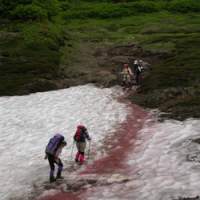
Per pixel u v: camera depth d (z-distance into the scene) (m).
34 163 30.47
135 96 47.31
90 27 95.19
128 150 31.22
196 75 48.12
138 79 52.50
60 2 118.38
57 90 52.84
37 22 81.31
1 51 66.50
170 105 40.84
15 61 62.50
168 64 57.19
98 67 62.03
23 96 50.84
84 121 39.38
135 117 39.69
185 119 36.34
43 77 56.72
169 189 23.50
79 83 55.38
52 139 26.81
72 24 100.69
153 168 27.05
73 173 27.88
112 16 106.38
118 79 55.19
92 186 25.53
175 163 27.16
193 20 96.75
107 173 27.33
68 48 73.69
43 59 63.00
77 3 120.00
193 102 40.12
